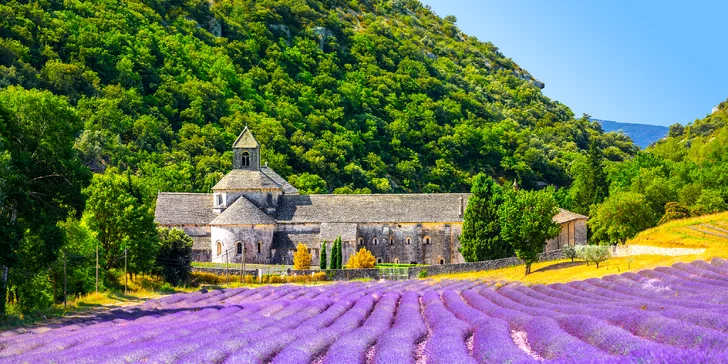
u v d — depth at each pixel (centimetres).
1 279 5669
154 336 3972
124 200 8538
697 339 2822
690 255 7825
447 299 6166
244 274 10044
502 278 8994
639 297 5319
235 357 3177
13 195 5569
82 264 7256
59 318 5466
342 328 4225
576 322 3456
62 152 6166
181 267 9344
